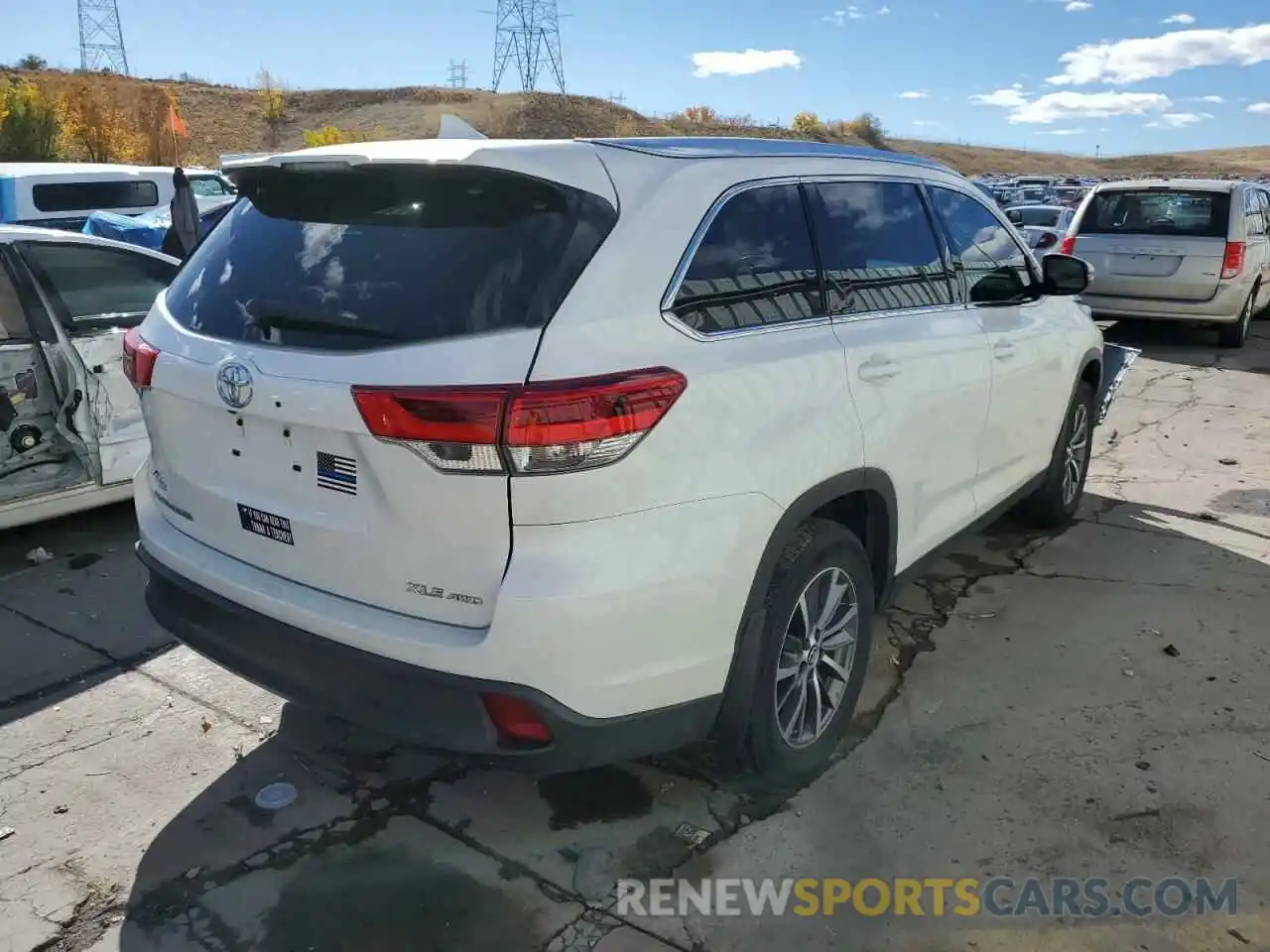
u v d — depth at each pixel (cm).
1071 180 4966
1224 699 371
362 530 246
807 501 286
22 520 472
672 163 272
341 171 262
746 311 279
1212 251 1059
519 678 233
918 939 256
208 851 284
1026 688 378
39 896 265
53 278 482
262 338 259
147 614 429
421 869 278
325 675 257
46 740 337
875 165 357
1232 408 835
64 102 3744
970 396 381
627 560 238
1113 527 548
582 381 229
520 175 241
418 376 229
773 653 288
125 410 499
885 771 326
